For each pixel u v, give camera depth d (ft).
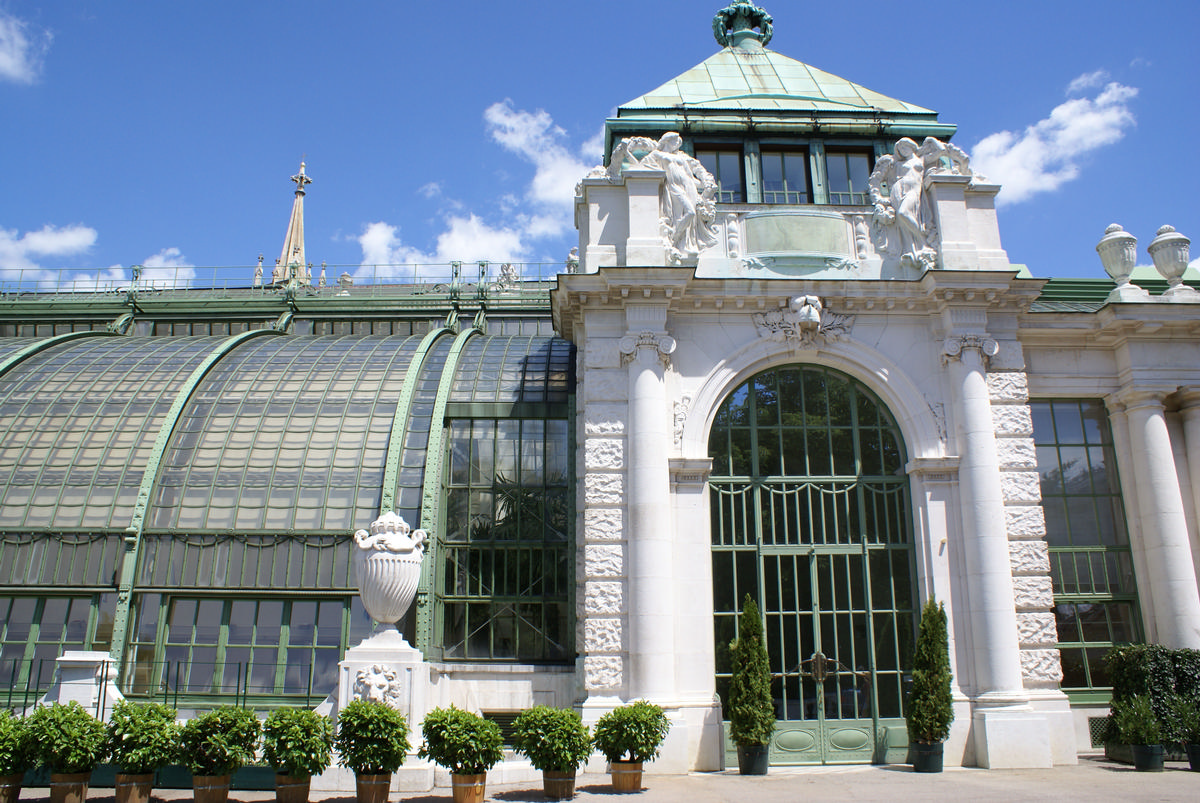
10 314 98.48
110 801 42.73
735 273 64.13
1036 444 67.87
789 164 71.15
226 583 62.13
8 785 40.83
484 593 65.62
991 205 65.67
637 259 61.82
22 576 62.39
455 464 69.15
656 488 57.57
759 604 59.36
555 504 68.08
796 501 61.62
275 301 97.60
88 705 52.65
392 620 52.60
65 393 74.49
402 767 46.62
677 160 65.72
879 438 62.95
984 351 61.57
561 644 64.28
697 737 54.65
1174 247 68.28
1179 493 64.18
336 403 71.82
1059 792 44.98
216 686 60.39
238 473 66.64
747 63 80.79
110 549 63.05
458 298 97.30
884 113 71.72
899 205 65.26
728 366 61.98
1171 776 50.24
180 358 80.84
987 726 54.60
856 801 42.93
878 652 59.00
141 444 68.85
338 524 63.72
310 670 60.23
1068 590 64.85
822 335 62.69
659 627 55.21
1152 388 65.72
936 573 58.75
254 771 46.52
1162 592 62.54
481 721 43.52
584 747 44.83
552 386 73.20
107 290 105.50
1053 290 78.89
